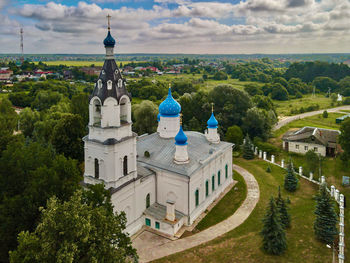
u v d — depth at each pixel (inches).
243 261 1385.3
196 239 1569.9
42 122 3420.3
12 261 854.5
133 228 1612.9
